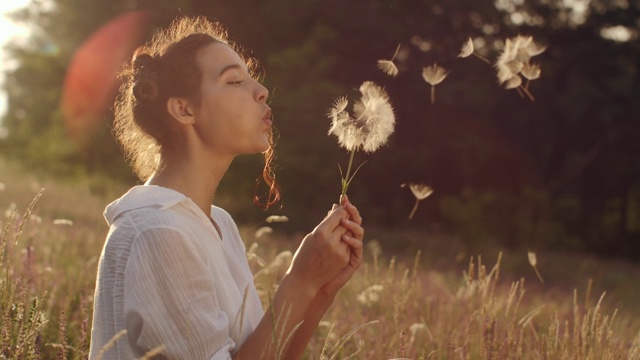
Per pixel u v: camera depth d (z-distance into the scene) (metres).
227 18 20.53
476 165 26.92
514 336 3.04
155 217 1.74
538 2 25.80
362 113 2.03
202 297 1.73
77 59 26.05
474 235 17.75
